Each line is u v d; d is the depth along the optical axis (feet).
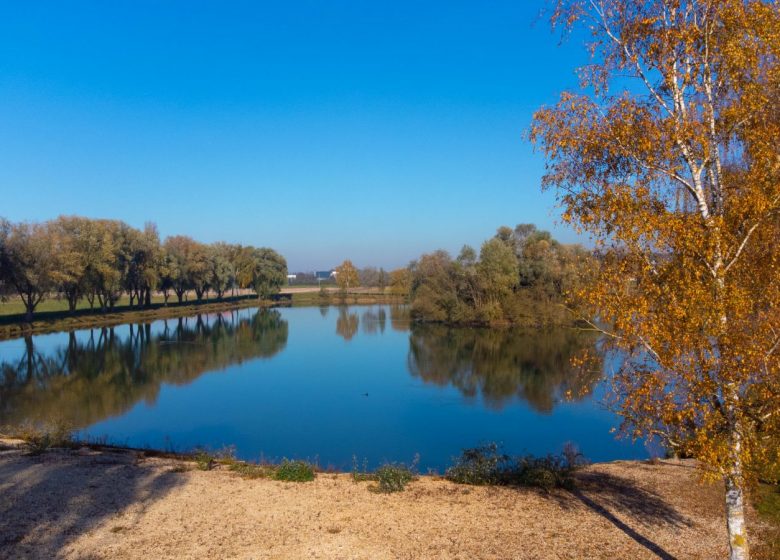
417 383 110.93
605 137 28.09
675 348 24.77
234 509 36.04
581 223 28.60
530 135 29.86
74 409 90.07
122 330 200.85
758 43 26.96
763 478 39.96
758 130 26.45
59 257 172.86
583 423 80.94
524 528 34.81
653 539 33.78
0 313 225.56
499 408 90.22
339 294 381.19
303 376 118.62
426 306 217.36
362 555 30.01
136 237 221.66
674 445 27.55
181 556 28.73
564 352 144.77
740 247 26.07
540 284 199.00
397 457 66.85
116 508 35.04
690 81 28.14
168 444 69.62
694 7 28.19
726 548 32.76
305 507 37.11
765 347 24.52
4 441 53.83
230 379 115.65
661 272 26.84
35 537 30.07
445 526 34.65
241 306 330.13
